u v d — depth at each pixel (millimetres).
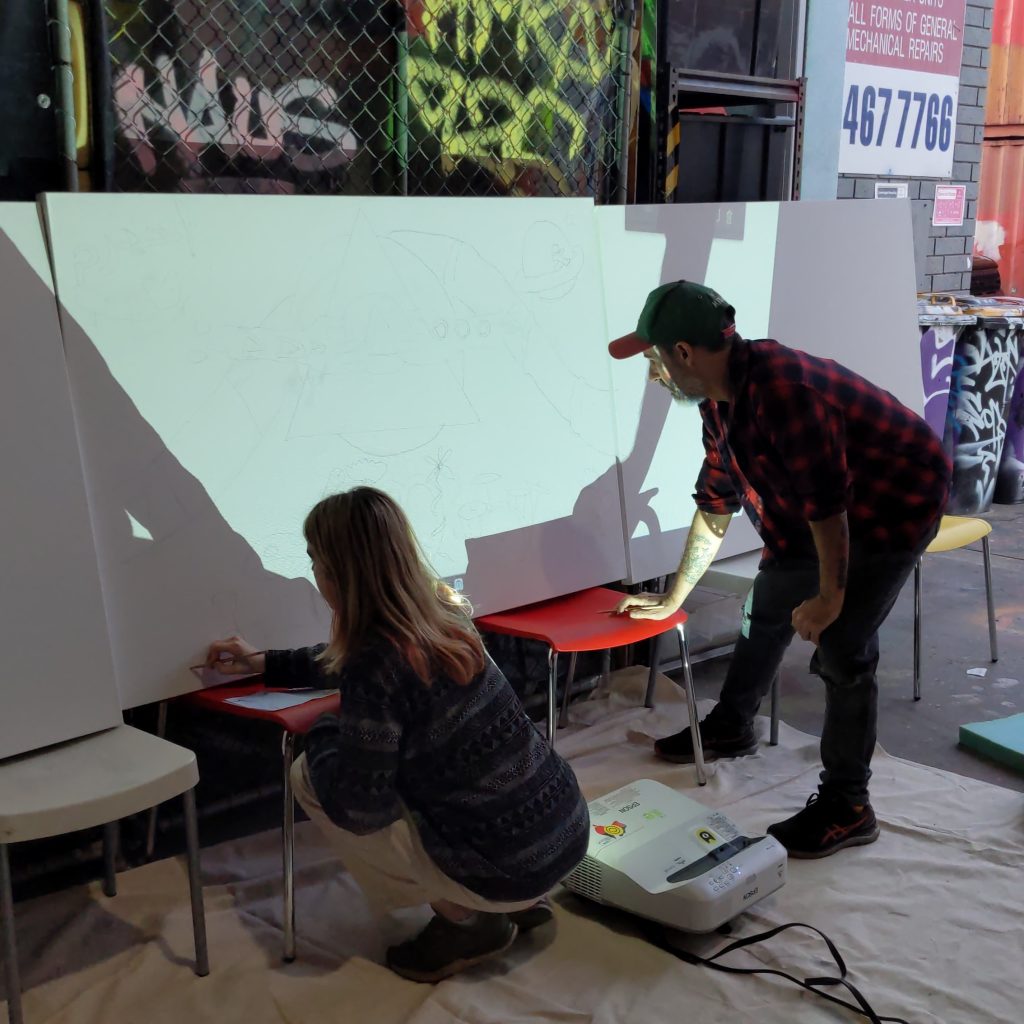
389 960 2080
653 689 3312
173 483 2219
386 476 2539
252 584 2344
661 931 2168
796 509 2457
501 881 1899
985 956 2104
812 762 2951
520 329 2781
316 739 1979
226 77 2455
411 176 2828
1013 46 6363
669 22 3264
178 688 2240
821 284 3480
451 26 2814
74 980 2041
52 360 2035
